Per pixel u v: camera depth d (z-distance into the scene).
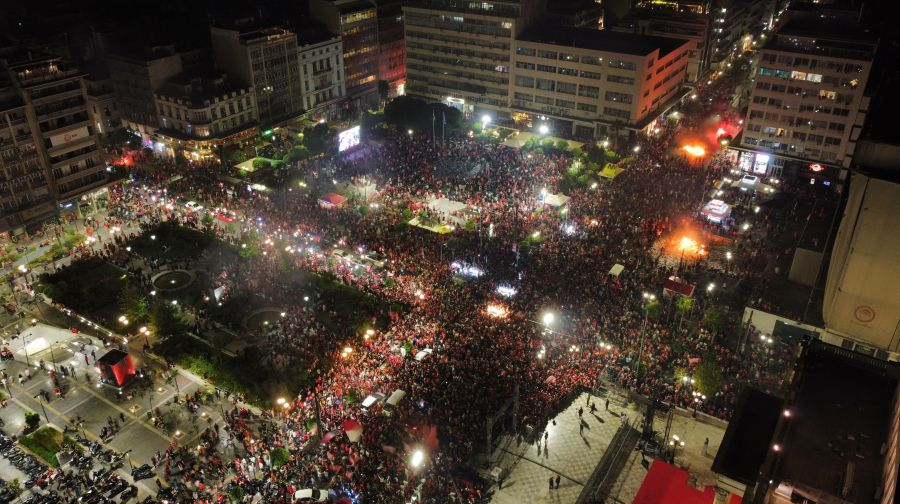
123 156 139.25
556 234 100.69
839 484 27.56
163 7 174.75
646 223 103.81
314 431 65.94
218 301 89.31
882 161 32.28
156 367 78.81
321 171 131.00
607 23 196.00
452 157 135.25
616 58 145.50
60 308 89.94
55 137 109.88
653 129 156.75
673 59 159.50
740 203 113.06
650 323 78.75
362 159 136.62
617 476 59.56
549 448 62.97
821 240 89.00
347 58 173.88
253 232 99.38
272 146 145.62
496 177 123.56
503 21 158.12
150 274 97.56
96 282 95.25
